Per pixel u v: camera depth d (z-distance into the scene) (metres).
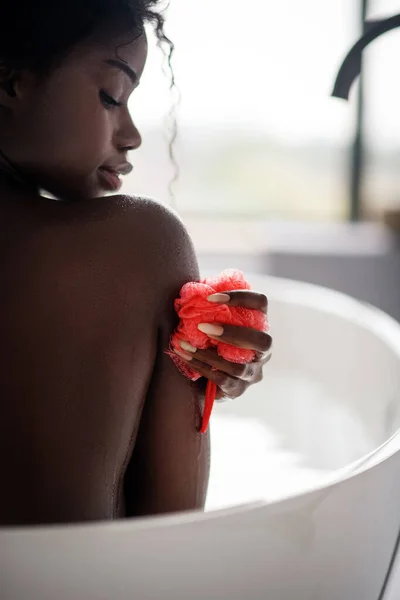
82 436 0.88
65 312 0.87
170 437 0.95
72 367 0.87
